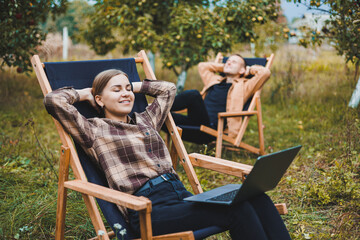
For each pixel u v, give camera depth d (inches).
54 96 81.4
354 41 172.2
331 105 219.5
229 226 69.7
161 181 81.5
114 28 246.8
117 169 81.1
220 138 152.0
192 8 224.2
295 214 106.2
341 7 165.6
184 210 73.0
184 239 65.7
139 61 109.5
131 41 233.6
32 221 97.9
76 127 81.4
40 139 173.0
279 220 73.6
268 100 260.5
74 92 87.4
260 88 167.0
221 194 74.9
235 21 213.6
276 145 175.5
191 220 71.7
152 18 235.5
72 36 270.5
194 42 225.1
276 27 228.5
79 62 99.2
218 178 139.7
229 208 69.9
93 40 262.4
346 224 97.9
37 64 91.0
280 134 193.8
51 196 113.8
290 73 254.7
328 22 175.0
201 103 151.6
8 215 100.3
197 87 284.2
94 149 82.8
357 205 107.1
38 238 93.8
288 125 208.7
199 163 92.8
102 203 79.3
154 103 97.1
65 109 80.7
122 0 232.7
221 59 189.0
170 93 98.8
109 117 89.4
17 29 200.5
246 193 68.9
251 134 198.8
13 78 289.4
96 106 92.1
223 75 187.6
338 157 142.9
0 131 178.5
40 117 212.7
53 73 94.0
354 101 190.2
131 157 82.7
